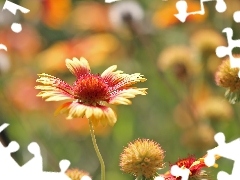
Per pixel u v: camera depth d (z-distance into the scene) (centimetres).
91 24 128
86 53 118
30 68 121
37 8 129
